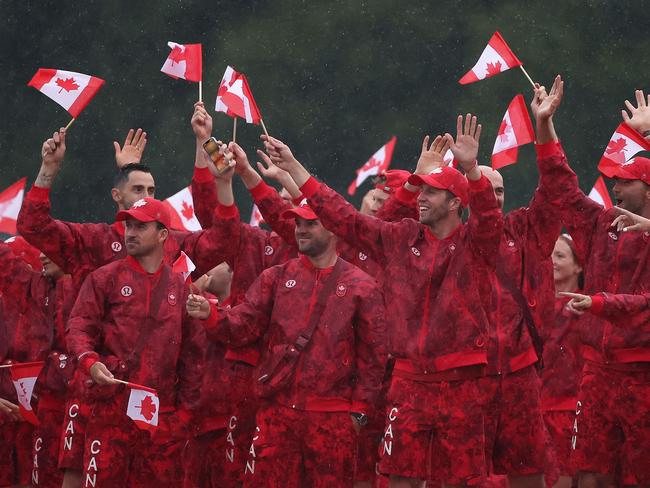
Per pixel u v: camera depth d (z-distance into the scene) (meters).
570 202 26.41
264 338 26.08
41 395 28.64
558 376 31.17
